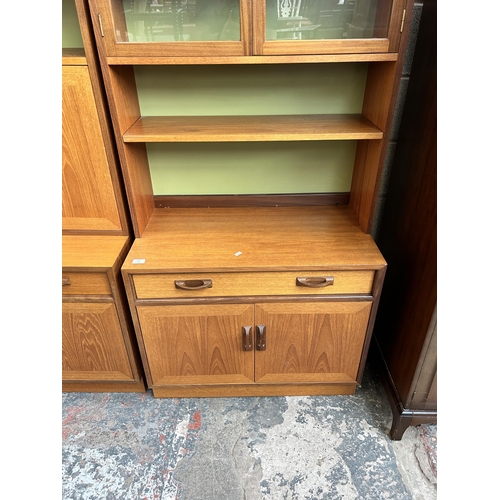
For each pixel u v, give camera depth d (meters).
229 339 1.44
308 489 1.28
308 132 1.29
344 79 1.47
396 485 1.29
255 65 1.44
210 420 1.50
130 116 1.39
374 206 1.41
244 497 1.26
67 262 1.33
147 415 1.53
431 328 1.19
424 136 1.25
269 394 1.60
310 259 1.32
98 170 1.37
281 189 1.69
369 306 1.37
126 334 1.46
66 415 1.53
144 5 1.12
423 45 1.25
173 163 1.62
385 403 1.57
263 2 1.08
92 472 1.34
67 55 1.22
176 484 1.30
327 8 1.12
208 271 1.30
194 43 1.13
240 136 1.27
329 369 1.51
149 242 1.44
